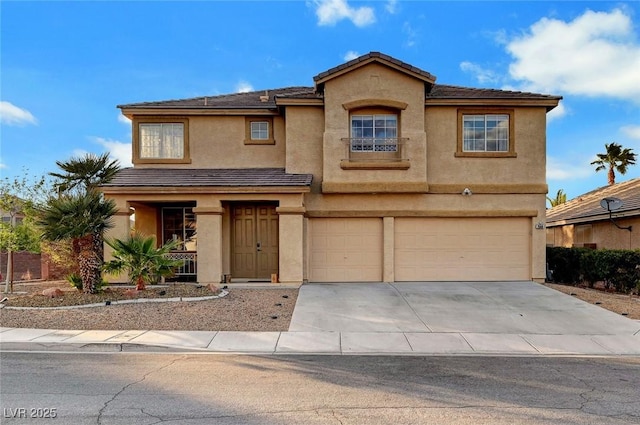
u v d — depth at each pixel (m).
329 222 15.57
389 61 15.04
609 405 5.52
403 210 15.39
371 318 10.41
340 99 15.19
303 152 15.61
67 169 11.94
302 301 11.98
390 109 15.26
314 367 7.11
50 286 15.33
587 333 9.34
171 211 16.84
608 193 23.28
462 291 13.52
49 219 11.62
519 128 15.58
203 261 14.41
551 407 5.45
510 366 7.26
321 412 5.21
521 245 15.60
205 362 7.34
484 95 15.77
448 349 8.26
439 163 15.56
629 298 12.75
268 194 14.44
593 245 20.17
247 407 5.34
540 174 15.53
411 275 15.52
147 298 11.50
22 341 8.34
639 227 16.66
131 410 5.22
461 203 15.50
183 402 5.49
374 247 15.56
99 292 12.11
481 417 5.11
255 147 16.48
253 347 8.28
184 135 16.39
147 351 8.08
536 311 11.13
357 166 15.05
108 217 12.53
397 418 5.06
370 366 7.18
